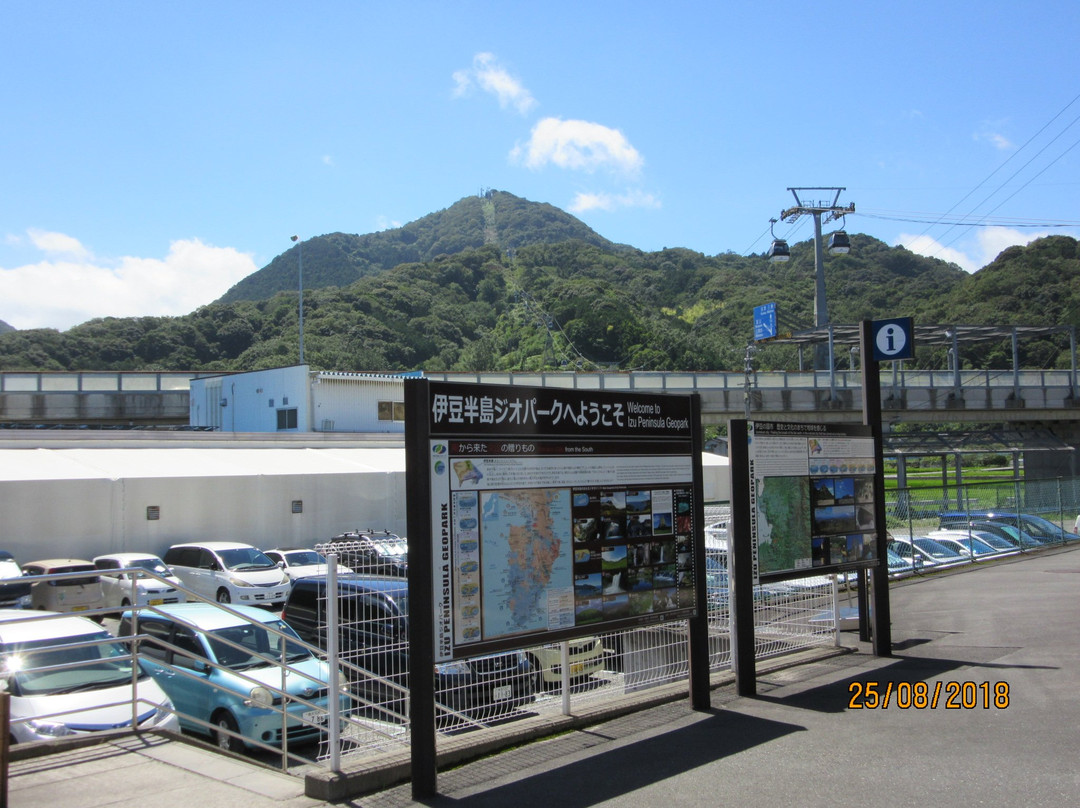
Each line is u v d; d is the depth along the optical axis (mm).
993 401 39719
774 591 10719
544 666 8688
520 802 5496
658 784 5773
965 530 21906
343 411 36094
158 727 7613
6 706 5328
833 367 38688
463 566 6031
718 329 85562
